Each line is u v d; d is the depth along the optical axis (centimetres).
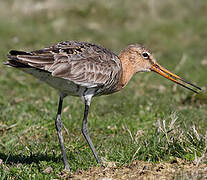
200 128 1218
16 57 935
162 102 1521
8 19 2581
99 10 2705
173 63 2006
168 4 2789
